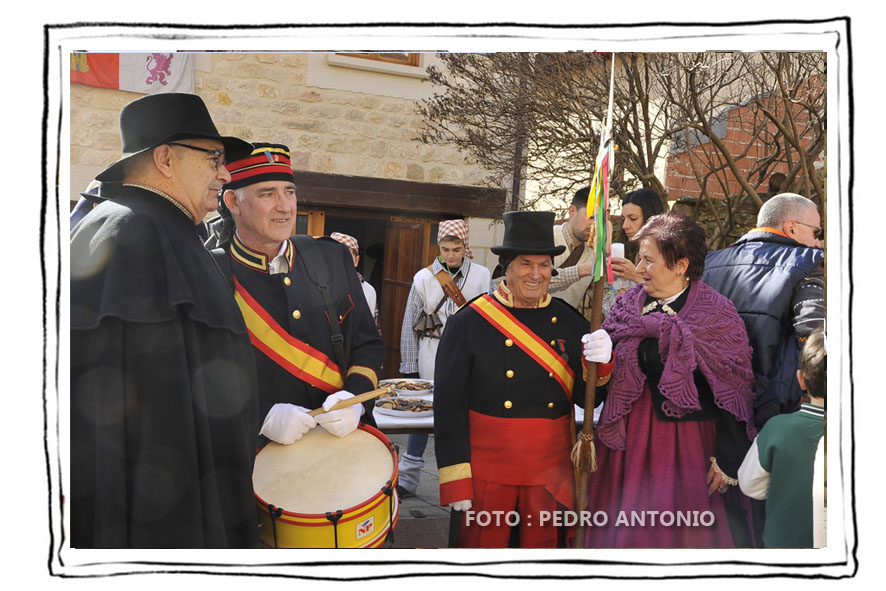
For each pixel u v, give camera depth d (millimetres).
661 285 2406
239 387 2078
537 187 4211
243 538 2031
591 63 4066
